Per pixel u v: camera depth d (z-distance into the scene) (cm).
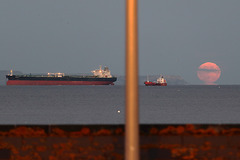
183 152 3481
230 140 3478
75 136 3575
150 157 3491
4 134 3609
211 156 3475
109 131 3559
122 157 3538
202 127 3491
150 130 3503
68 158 3569
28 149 3591
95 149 3553
